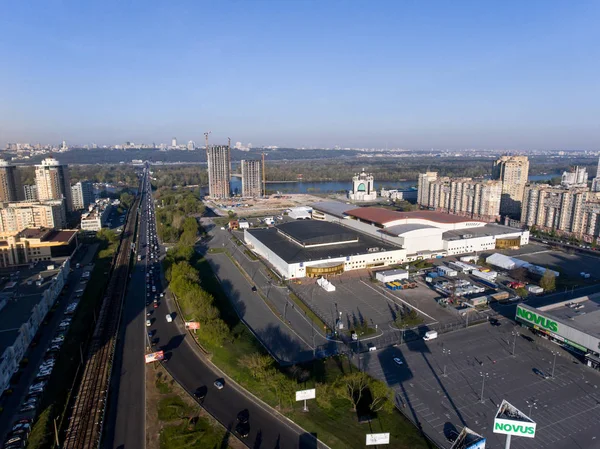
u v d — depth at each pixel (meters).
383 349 135.25
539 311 143.75
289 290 190.88
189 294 157.38
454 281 198.00
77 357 132.00
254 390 111.06
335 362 126.75
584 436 94.31
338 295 184.25
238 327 149.38
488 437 94.00
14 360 121.75
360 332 146.88
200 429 96.75
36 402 108.12
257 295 185.50
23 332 133.25
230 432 95.75
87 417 102.56
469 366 124.69
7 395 112.50
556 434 95.00
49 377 120.06
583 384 115.00
